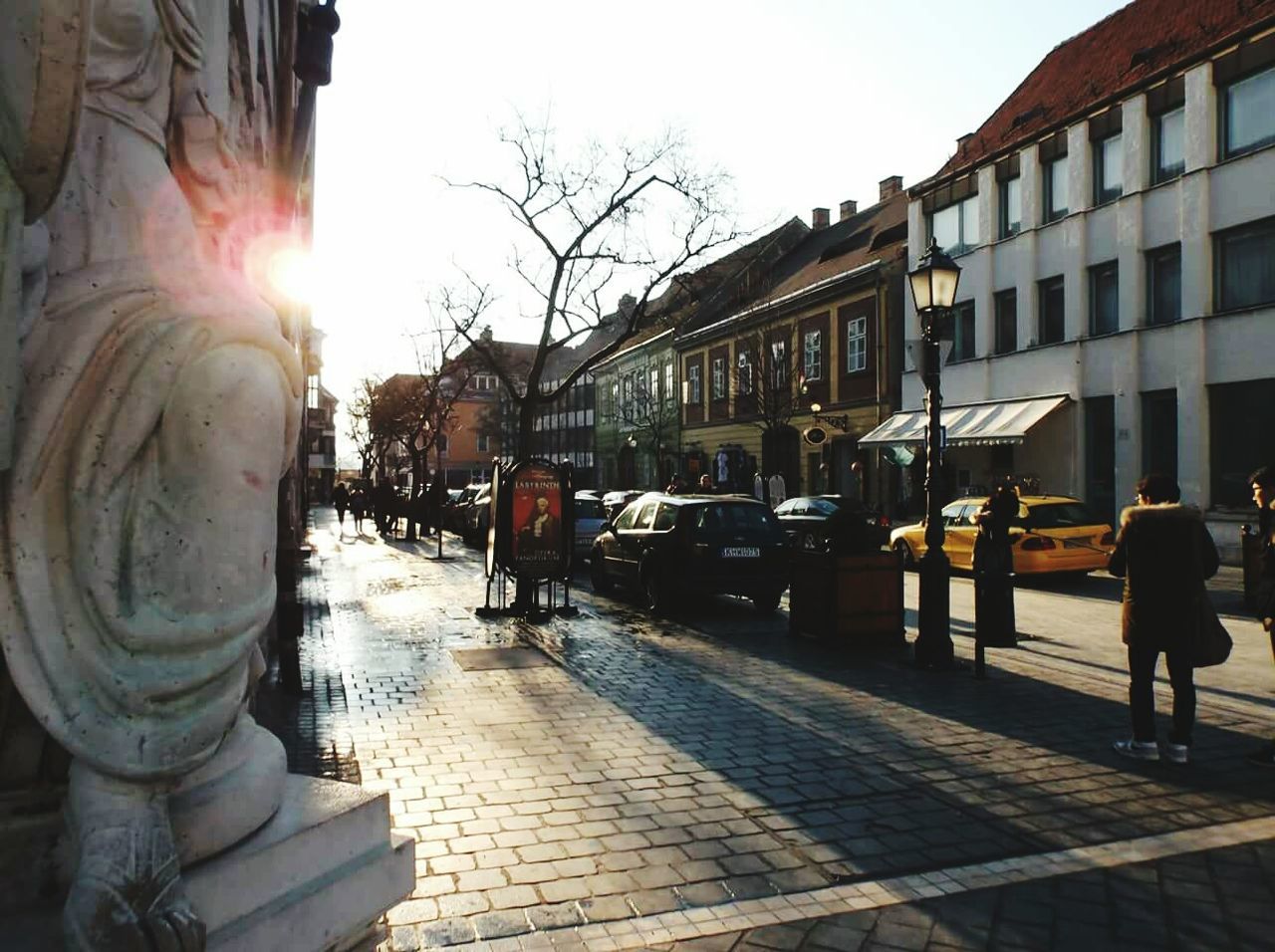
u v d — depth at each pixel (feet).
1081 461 75.31
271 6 11.75
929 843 13.66
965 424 82.94
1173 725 17.90
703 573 37.09
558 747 18.66
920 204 94.43
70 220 4.78
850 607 30.25
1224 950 10.52
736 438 126.11
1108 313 74.13
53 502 4.25
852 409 102.12
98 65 4.95
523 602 38.14
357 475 295.69
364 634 33.35
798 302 111.04
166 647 4.37
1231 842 13.71
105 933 3.91
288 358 4.99
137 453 4.41
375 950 6.03
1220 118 65.00
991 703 22.70
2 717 4.72
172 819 4.71
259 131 10.82
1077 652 29.81
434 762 17.58
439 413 126.31
